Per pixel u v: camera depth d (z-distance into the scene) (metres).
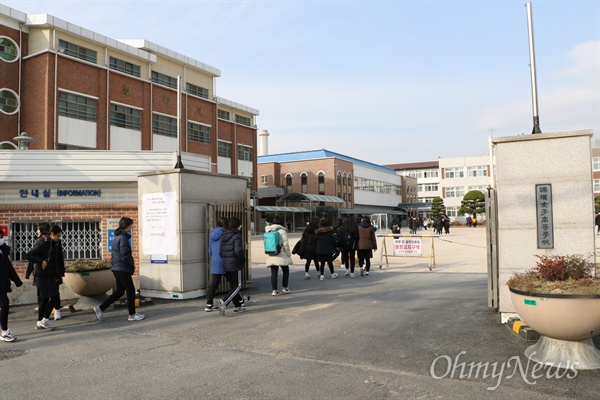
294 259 19.39
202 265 10.51
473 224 65.44
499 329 6.64
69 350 6.15
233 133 50.94
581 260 5.62
